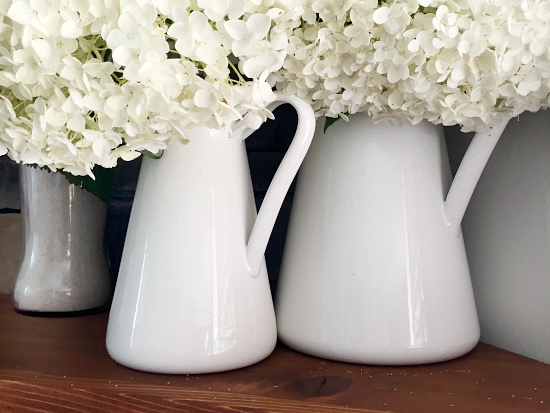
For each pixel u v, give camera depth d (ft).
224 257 1.71
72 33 1.21
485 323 2.23
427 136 1.87
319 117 1.96
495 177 2.18
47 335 2.09
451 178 1.98
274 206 1.75
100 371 1.69
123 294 1.75
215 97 1.30
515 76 1.53
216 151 1.73
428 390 1.58
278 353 1.94
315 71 1.59
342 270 1.81
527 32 1.47
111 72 1.27
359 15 1.50
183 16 1.22
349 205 1.83
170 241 1.68
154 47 1.22
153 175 1.75
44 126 1.25
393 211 1.80
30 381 1.58
